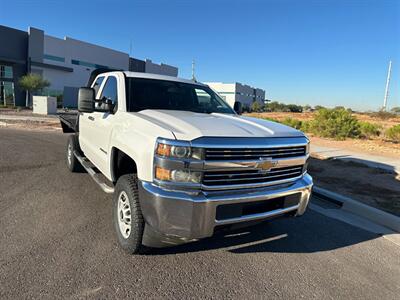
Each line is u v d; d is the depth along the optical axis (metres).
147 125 3.33
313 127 18.36
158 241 3.30
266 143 3.20
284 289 3.10
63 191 5.68
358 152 11.73
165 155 2.89
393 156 11.02
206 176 2.93
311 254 3.88
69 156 7.01
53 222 4.30
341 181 7.42
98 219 4.48
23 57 39.75
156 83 4.76
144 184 3.05
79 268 3.20
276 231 4.52
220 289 3.02
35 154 8.88
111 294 2.83
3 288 2.80
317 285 3.21
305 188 3.63
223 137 2.98
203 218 2.92
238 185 3.08
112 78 4.98
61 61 44.72
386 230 4.85
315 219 5.14
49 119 21.05
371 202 5.90
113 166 4.11
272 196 3.26
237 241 4.09
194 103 4.84
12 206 4.82
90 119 5.28
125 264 3.34
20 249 3.51
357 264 3.71
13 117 21.64
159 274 3.20
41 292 2.79
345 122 16.81
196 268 3.37
